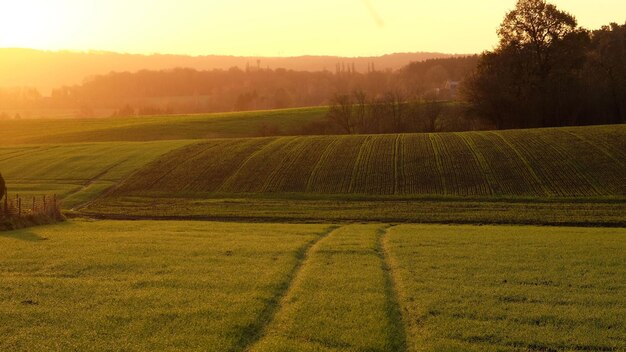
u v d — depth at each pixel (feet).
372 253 67.15
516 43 237.86
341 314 44.11
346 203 123.75
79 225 97.86
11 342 38.70
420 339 39.37
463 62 556.51
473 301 47.39
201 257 64.75
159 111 538.88
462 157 155.84
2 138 289.53
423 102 283.79
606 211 106.93
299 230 88.89
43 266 60.70
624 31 297.74
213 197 135.85
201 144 200.34
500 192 126.41
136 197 138.51
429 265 60.49
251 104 581.53
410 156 161.07
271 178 149.28
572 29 233.55
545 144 161.38
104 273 57.47
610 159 142.00
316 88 603.67
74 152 200.64
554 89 228.63
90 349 37.60
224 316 43.62
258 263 61.57
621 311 44.42
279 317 44.09
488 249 69.31
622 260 62.34
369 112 285.84
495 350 37.37
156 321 42.70
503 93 234.17
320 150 175.73
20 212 102.06
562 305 46.16
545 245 71.92
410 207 117.08
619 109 228.84
